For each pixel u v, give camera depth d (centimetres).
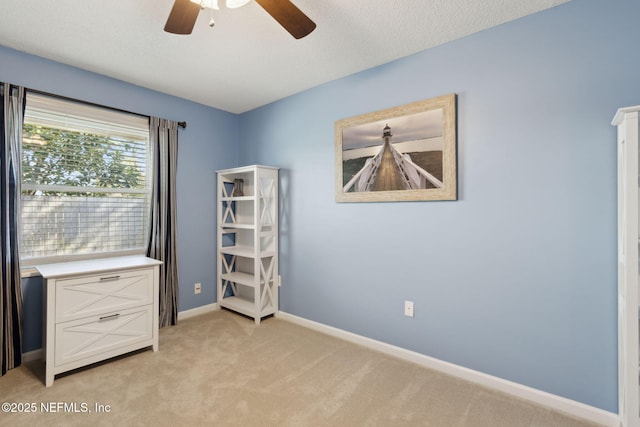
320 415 171
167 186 304
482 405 182
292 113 317
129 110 284
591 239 171
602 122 167
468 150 209
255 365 226
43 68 237
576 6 173
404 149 236
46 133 244
